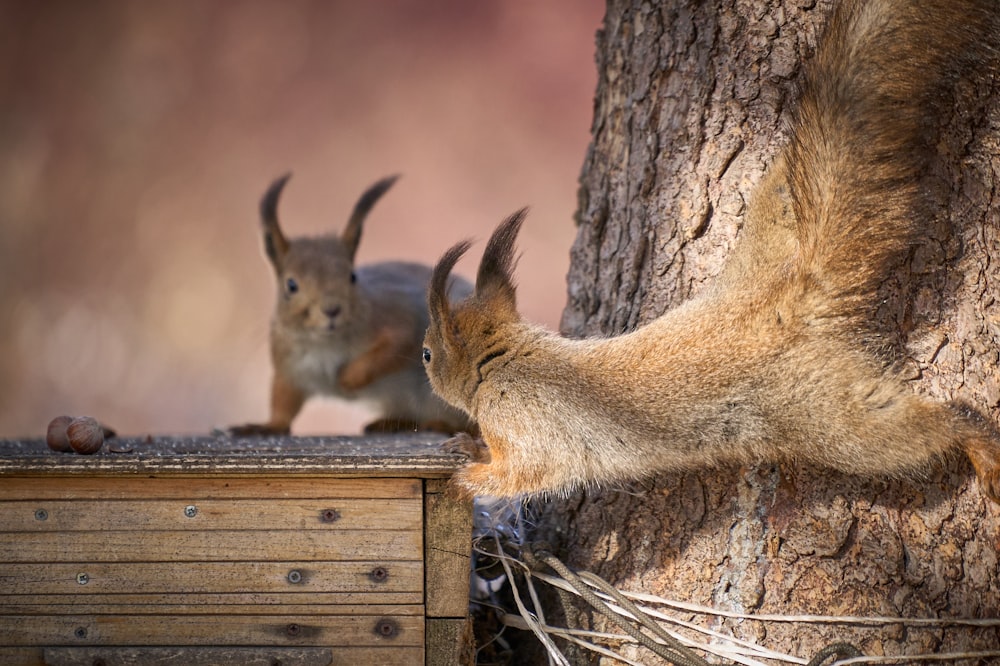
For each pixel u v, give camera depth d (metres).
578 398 7.30
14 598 6.88
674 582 7.42
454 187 29.75
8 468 6.71
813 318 6.93
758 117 7.85
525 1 31.97
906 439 6.74
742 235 7.57
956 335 7.21
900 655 6.97
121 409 23.70
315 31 31.86
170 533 6.92
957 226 7.27
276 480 6.96
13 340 25.61
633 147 8.33
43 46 31.02
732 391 6.93
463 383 7.84
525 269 27.30
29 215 28.95
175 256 28.36
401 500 6.98
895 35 7.12
